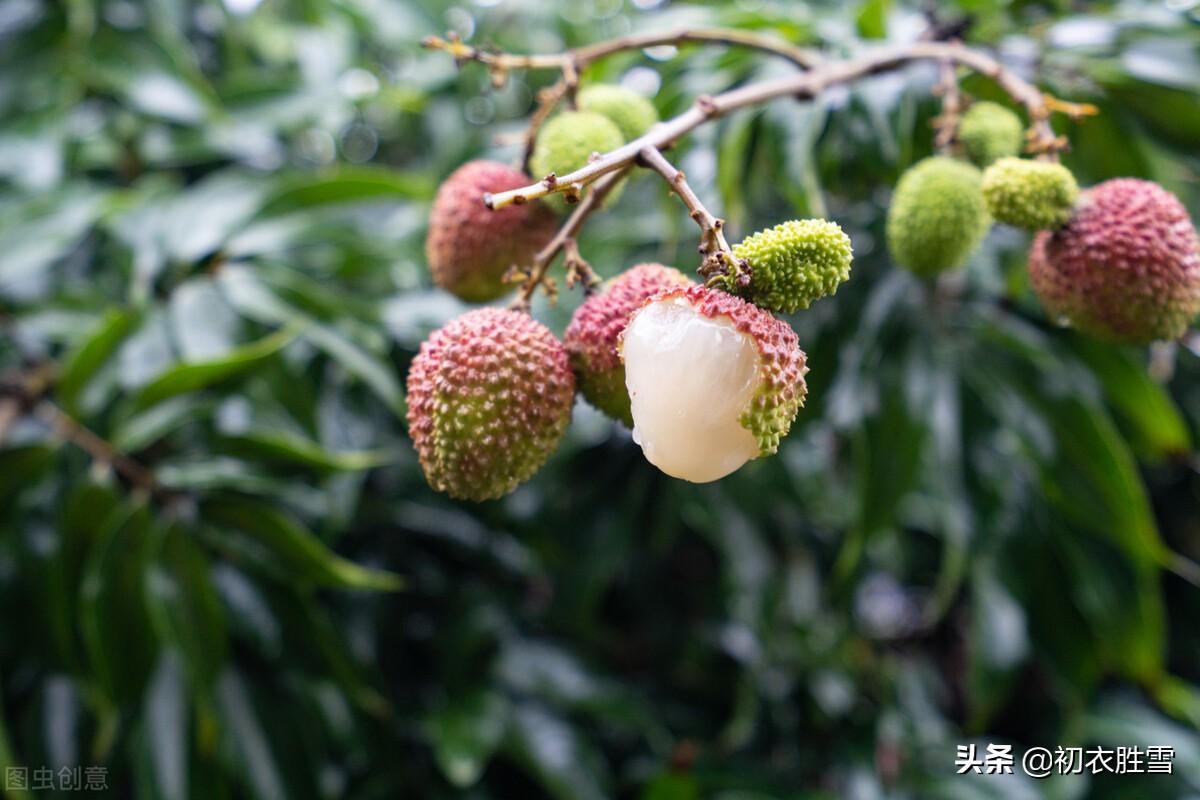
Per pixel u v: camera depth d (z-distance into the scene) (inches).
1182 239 11.8
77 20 17.3
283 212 16.4
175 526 14.8
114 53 17.6
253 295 15.5
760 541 18.1
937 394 15.3
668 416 10.0
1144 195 11.9
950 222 12.2
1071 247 11.9
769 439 10.0
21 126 16.8
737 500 17.5
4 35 17.6
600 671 18.5
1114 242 11.7
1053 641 15.7
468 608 18.7
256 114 18.4
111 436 15.0
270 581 15.7
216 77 21.7
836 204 16.0
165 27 18.1
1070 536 15.6
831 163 14.4
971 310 15.8
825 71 12.8
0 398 15.4
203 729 14.7
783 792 17.5
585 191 12.1
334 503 15.9
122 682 14.7
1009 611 15.6
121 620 14.6
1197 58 14.0
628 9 20.4
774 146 13.6
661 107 15.0
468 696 17.8
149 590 14.5
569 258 11.2
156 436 14.8
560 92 12.4
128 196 17.0
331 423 16.5
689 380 10.0
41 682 16.4
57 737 16.1
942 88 12.9
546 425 10.7
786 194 13.4
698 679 19.4
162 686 16.0
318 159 24.4
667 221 14.4
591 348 10.9
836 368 15.4
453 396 10.6
